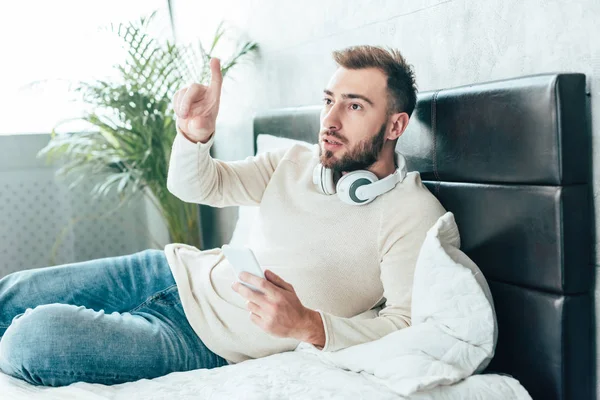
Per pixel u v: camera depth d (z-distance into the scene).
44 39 3.50
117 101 3.14
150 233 3.71
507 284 1.50
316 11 2.37
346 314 1.64
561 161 1.36
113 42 3.56
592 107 1.40
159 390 1.43
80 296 1.82
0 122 3.46
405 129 1.77
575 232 1.38
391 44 2.01
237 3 2.96
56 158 3.49
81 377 1.54
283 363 1.47
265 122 2.50
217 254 1.88
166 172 3.22
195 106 1.68
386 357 1.35
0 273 3.43
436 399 1.27
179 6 3.63
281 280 1.36
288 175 1.78
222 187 1.83
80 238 3.58
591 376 1.44
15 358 1.52
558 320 1.38
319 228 1.65
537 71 1.53
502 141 1.48
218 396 1.34
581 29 1.42
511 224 1.47
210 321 1.69
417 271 1.42
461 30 1.74
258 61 2.83
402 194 1.61
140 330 1.64
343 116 1.63
